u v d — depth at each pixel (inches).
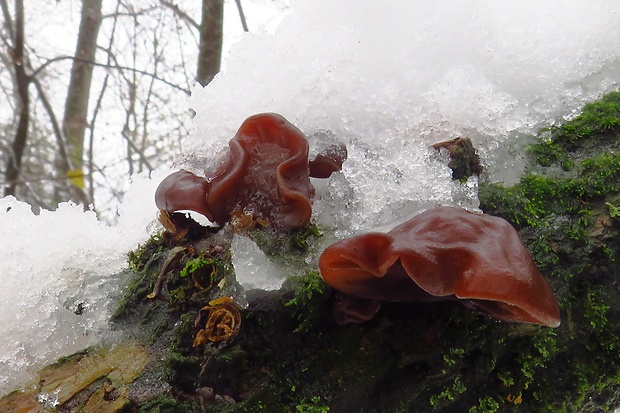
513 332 10.4
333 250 9.7
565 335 10.6
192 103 11.7
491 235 9.8
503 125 11.3
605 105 11.8
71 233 10.8
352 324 10.1
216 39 30.4
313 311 10.1
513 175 11.3
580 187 11.0
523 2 12.1
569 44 12.0
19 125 31.3
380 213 10.7
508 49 11.9
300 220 10.5
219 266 10.3
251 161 10.8
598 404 11.5
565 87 12.0
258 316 10.1
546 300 9.6
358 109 11.3
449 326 10.2
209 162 11.5
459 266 9.7
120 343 10.2
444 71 11.5
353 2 11.7
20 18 30.0
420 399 10.4
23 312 10.3
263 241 10.4
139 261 10.8
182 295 10.3
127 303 10.4
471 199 10.7
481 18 11.9
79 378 10.0
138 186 11.6
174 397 9.8
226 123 11.5
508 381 10.5
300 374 10.1
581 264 10.7
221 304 10.0
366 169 10.8
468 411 10.6
